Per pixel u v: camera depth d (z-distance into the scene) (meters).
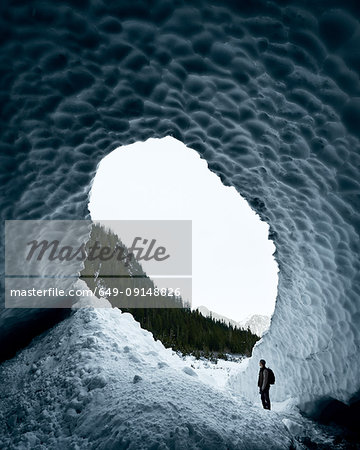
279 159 4.08
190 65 3.39
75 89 3.59
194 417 3.52
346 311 4.67
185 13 2.90
